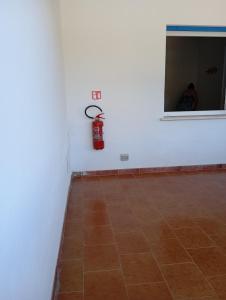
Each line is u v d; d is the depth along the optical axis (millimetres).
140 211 3018
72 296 1785
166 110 4539
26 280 1108
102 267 2074
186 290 1826
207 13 3969
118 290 1832
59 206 2408
